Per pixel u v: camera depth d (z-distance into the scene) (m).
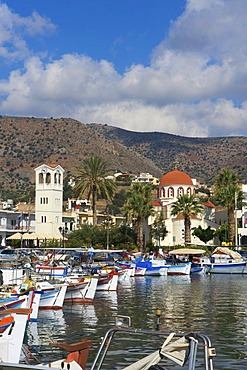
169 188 130.75
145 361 12.36
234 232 101.94
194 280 68.88
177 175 132.00
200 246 102.56
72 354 14.98
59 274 50.50
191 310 37.94
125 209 100.19
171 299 45.34
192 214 106.50
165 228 116.19
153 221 121.81
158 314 14.26
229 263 81.44
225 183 109.25
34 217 116.25
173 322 32.22
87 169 100.88
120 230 102.19
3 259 43.25
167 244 118.44
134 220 112.31
